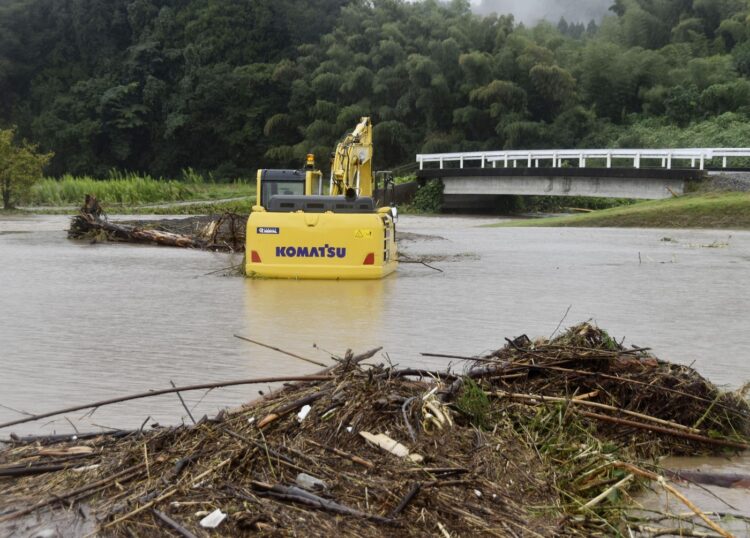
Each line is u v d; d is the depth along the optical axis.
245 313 10.18
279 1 89.06
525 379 5.64
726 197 34.94
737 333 8.95
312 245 13.94
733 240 24.67
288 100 84.62
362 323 9.40
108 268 15.84
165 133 84.50
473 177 48.44
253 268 14.09
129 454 4.38
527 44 67.75
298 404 4.67
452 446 4.43
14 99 92.12
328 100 78.44
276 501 3.88
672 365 5.91
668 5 82.44
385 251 14.45
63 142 85.12
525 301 11.37
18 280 13.73
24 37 93.50
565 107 66.69
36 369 7.00
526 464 4.42
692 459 5.19
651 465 4.83
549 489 4.23
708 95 63.88
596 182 42.75
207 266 16.25
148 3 92.25
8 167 39.25
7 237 24.42
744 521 4.23
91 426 5.38
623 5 88.69
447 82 70.75
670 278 14.38
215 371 6.93
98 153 88.06
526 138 65.19
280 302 11.20
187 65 87.25
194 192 56.03
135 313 10.18
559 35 79.25
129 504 3.88
